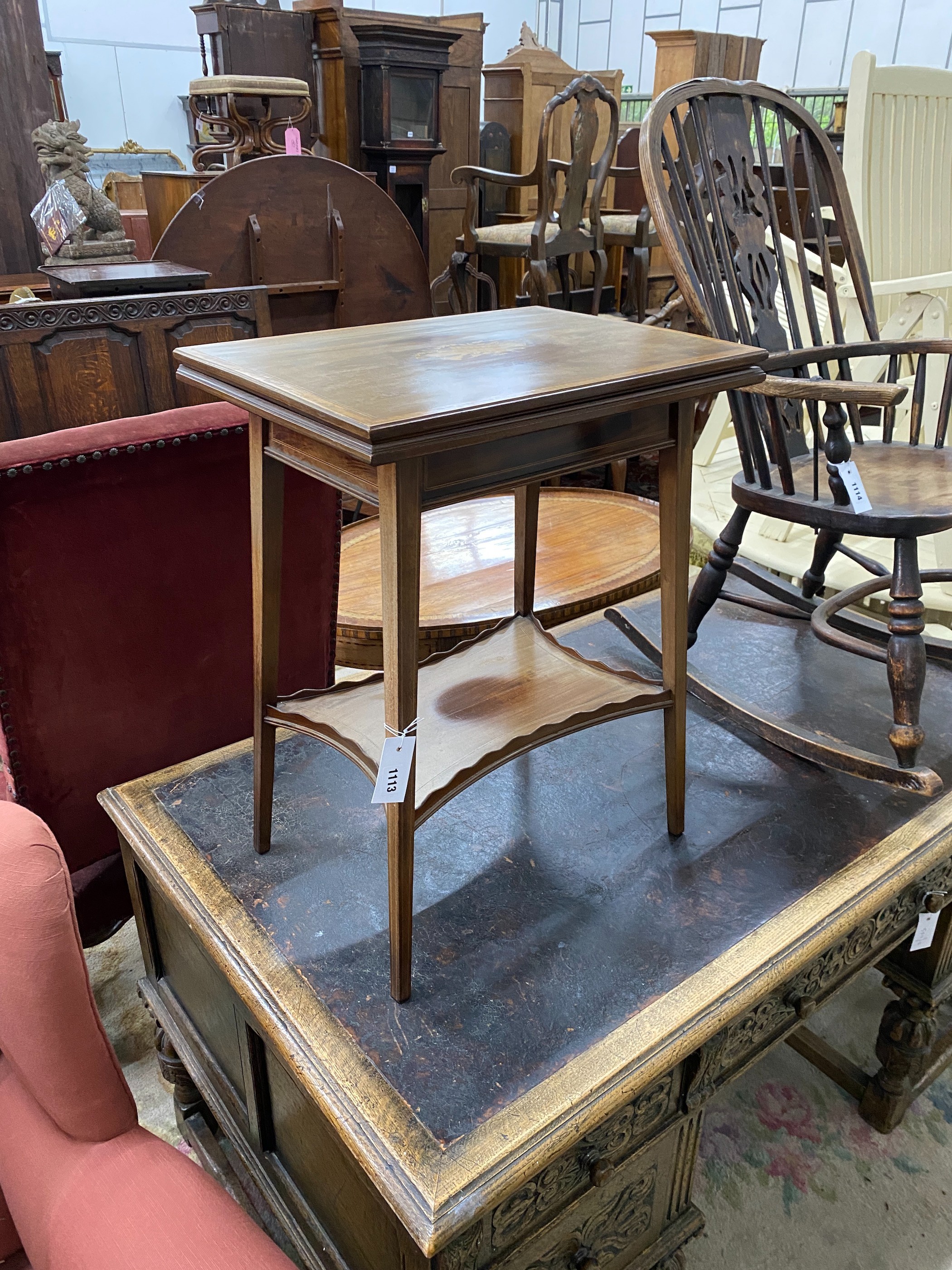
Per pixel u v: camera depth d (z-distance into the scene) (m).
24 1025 0.71
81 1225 0.70
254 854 1.07
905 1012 1.28
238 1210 0.74
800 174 3.52
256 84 3.03
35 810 1.31
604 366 0.83
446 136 4.23
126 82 4.81
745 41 4.62
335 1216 0.91
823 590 1.78
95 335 1.98
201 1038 1.15
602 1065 0.80
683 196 1.32
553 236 3.15
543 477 0.80
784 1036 1.02
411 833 0.80
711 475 2.84
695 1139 0.97
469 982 0.89
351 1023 0.84
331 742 0.91
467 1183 0.70
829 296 1.51
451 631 1.70
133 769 1.40
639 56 6.18
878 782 1.19
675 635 0.99
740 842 1.09
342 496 1.50
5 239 2.96
